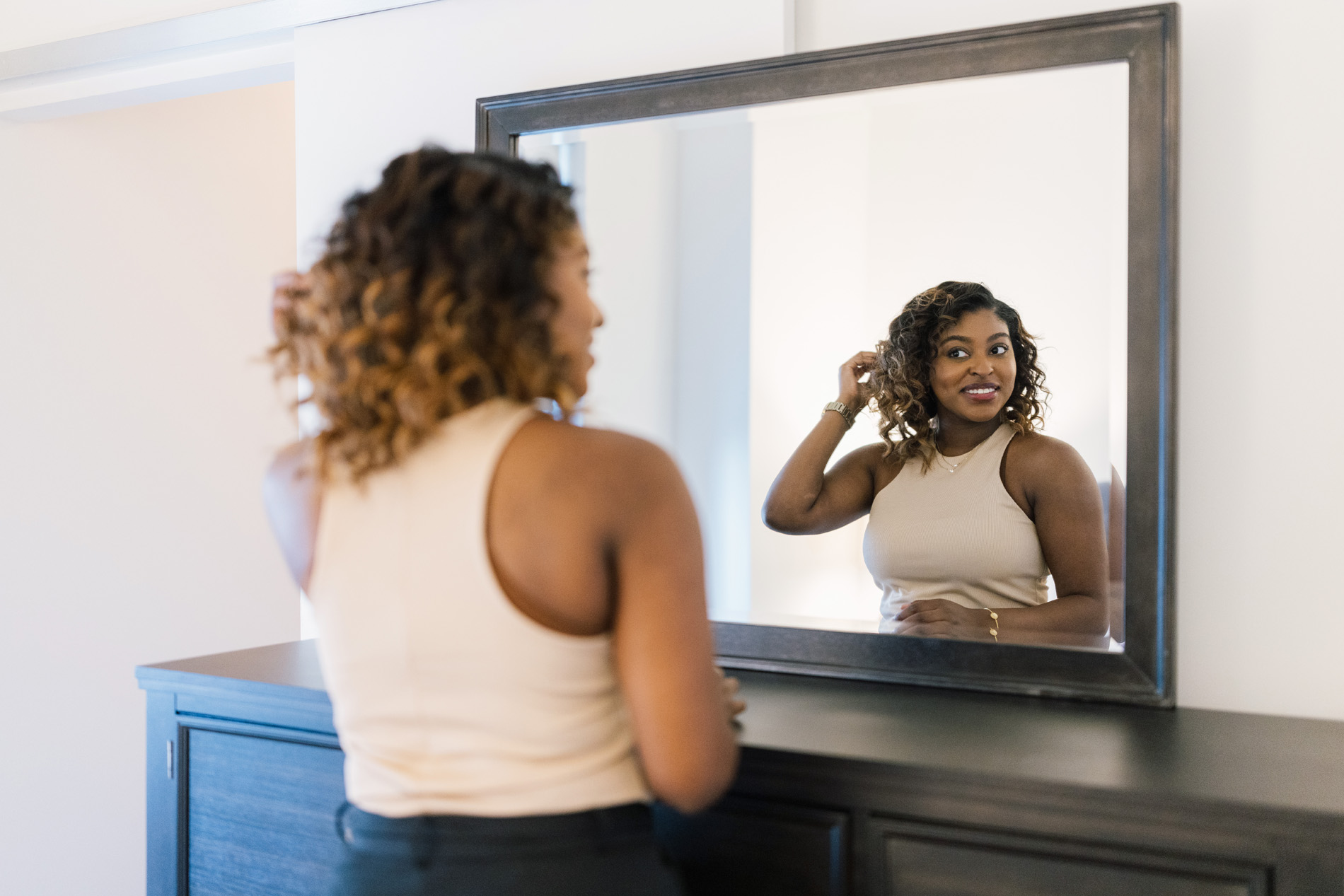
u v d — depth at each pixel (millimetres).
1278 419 1369
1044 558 1427
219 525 2918
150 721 1579
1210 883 1010
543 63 1772
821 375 1560
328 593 927
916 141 1487
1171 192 1330
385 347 845
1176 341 1338
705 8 1646
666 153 1651
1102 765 1106
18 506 2449
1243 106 1376
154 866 1570
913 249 1496
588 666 896
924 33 1544
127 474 2680
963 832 1098
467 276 849
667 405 1666
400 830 896
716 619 1626
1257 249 1374
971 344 1462
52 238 2500
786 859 1171
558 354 920
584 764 903
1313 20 1343
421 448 879
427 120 1872
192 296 2846
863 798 1131
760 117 1583
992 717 1312
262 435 3041
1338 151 1335
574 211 955
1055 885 1064
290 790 1435
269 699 1438
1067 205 1403
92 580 2607
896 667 1501
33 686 2490
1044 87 1409
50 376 2506
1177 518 1350
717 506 1632
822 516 1561
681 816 1227
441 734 895
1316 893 972
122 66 2195
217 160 2908
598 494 851
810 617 1566
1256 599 1386
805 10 1625
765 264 1592
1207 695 1412
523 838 875
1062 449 1413
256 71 2080
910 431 1506
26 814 2482
